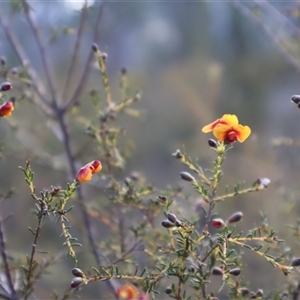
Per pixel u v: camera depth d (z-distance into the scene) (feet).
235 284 2.12
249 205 3.00
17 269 2.21
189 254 2.03
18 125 2.78
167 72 6.61
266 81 6.70
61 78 5.31
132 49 8.18
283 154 3.49
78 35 2.57
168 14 9.00
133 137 5.65
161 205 2.23
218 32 8.32
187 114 5.81
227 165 3.72
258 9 2.76
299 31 2.75
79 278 1.98
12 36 2.58
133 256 2.26
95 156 2.66
